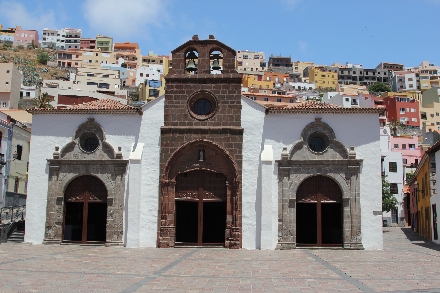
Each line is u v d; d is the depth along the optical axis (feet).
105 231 112.88
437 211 129.39
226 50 108.27
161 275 60.29
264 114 104.47
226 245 101.19
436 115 443.32
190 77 106.73
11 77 332.80
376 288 51.13
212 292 48.75
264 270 66.49
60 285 51.37
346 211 100.48
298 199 102.53
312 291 49.49
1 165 152.46
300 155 102.58
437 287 51.75
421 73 649.61
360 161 101.30
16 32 655.76
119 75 477.77
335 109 102.32
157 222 102.63
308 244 102.12
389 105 436.35
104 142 105.60
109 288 50.01
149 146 105.29
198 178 104.73
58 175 106.11
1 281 53.42
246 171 102.94
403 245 121.39
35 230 105.19
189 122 105.40
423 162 151.94
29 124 215.72
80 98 333.01
